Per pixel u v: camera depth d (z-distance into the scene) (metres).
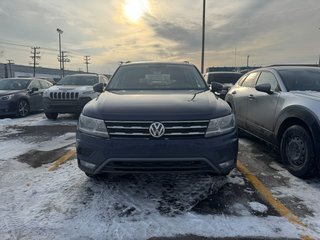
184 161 3.26
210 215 3.18
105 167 3.35
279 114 4.66
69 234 2.82
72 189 3.82
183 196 3.63
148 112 3.35
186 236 2.80
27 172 4.47
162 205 3.40
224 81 12.55
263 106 5.26
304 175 4.11
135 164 3.29
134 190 3.79
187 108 3.45
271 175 4.36
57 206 3.36
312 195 3.68
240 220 3.07
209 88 4.76
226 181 4.10
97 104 3.74
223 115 3.52
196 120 3.32
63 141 6.60
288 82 4.98
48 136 7.17
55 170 4.55
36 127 8.49
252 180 4.15
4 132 7.74
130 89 4.55
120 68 5.24
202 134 3.34
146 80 4.82
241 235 2.81
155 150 3.23
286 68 5.53
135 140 3.27
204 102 3.69
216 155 3.33
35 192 3.73
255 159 5.14
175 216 3.15
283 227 2.94
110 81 4.90
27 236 2.79
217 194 3.70
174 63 5.38
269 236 2.79
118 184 3.97
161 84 4.72
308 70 5.44
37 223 3.00
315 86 4.91
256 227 2.94
